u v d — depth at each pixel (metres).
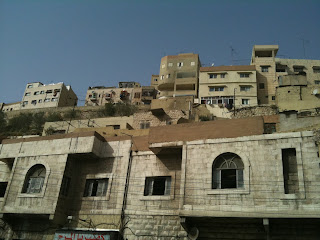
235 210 17.80
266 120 23.94
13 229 23.88
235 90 56.97
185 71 71.06
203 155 20.19
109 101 80.31
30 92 83.00
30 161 25.44
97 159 24.89
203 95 57.84
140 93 78.44
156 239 20.06
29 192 24.38
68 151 24.59
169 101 47.97
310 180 17.16
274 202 17.30
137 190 22.34
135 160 23.59
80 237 21.06
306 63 63.28
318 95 41.62
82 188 24.22
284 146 18.47
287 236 17.25
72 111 65.25
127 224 21.33
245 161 18.89
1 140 28.66
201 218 18.56
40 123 60.75
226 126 20.55
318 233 16.80
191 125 21.55
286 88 43.03
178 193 21.05
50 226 22.91
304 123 22.58
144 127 40.88
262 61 62.12
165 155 22.75
